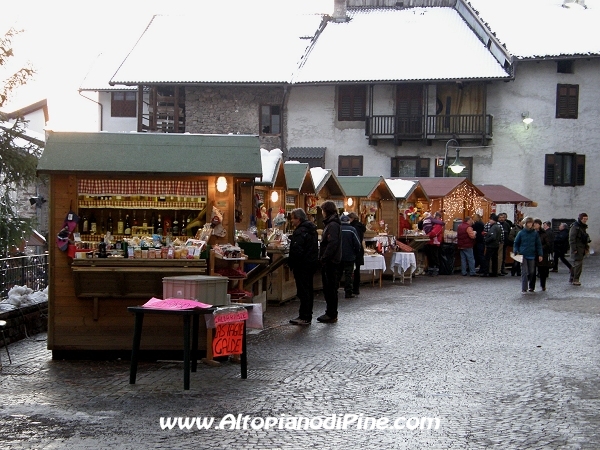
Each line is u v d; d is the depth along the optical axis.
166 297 10.51
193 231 12.14
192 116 44.28
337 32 46.91
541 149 43.59
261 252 14.20
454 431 7.70
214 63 44.28
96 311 11.45
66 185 11.59
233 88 44.12
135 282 11.36
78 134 11.83
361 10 49.22
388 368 10.80
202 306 9.78
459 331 14.20
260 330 14.30
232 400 8.88
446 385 9.77
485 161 43.88
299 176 21.23
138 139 11.88
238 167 11.68
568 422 8.04
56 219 11.59
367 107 43.94
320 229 23.39
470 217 29.16
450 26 46.53
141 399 8.91
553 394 9.31
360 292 21.58
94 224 12.01
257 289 16.31
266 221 18.81
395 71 42.94
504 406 8.71
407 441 7.36
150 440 7.34
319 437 7.49
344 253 19.78
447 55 43.81
